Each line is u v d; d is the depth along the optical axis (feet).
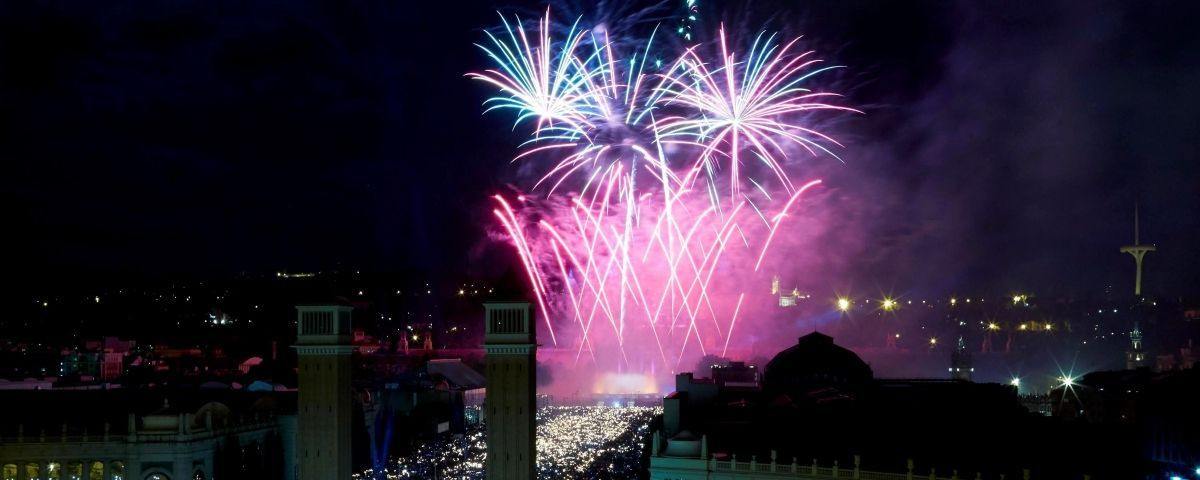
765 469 387.34
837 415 462.60
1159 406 416.87
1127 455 414.41
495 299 408.46
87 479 462.60
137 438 465.06
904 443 420.36
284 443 557.33
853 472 365.81
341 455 440.86
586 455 522.88
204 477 478.18
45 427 502.79
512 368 406.62
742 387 580.71
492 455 406.82
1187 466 393.50
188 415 474.08
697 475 396.98
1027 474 324.60
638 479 452.76
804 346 577.43
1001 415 465.06
